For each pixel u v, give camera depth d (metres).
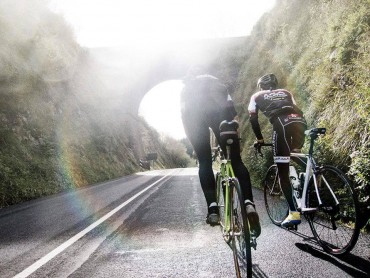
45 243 4.70
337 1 10.12
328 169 3.53
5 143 13.89
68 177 16.48
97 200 9.23
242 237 3.08
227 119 3.28
